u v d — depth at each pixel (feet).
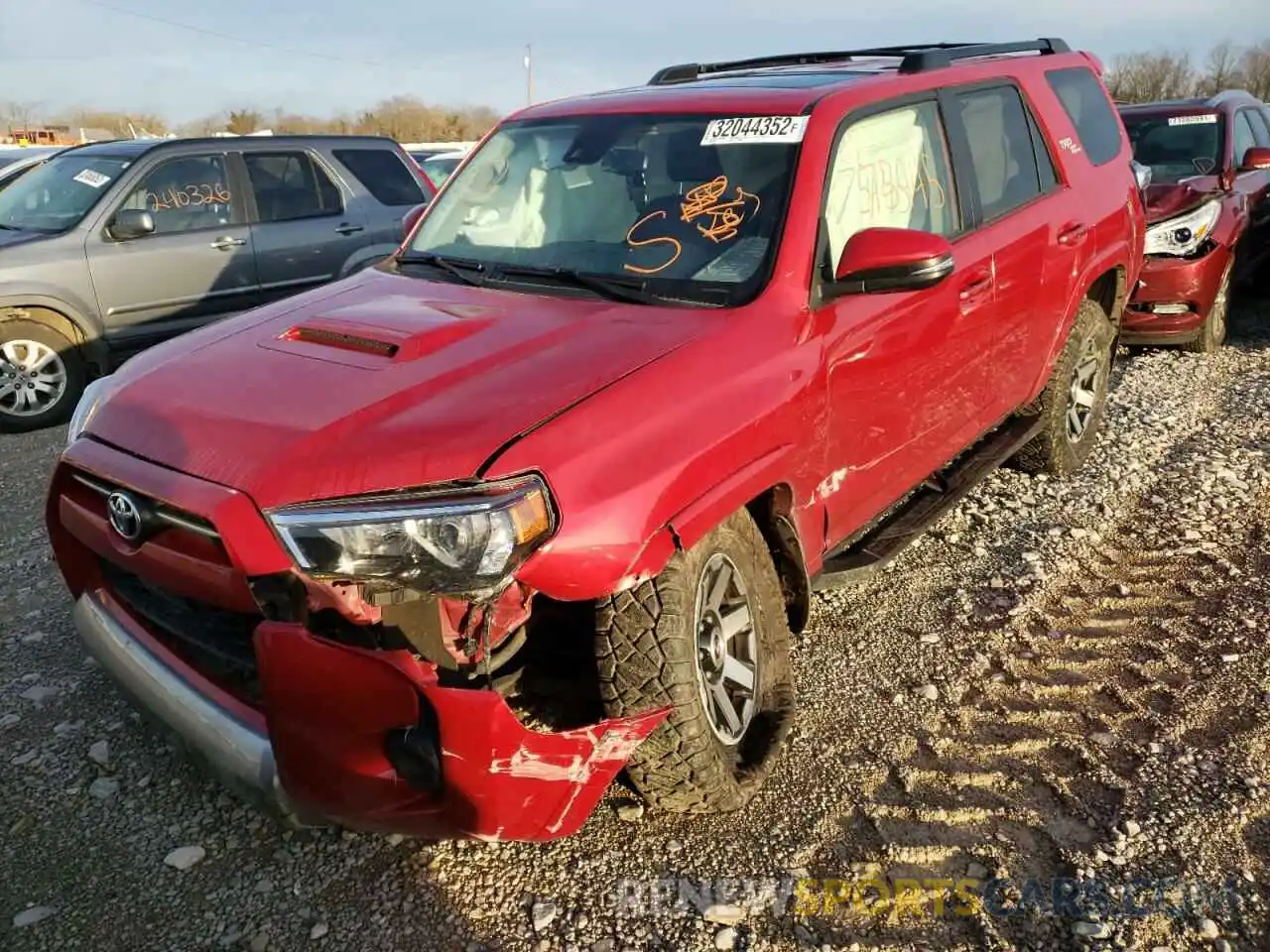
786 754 10.30
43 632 12.90
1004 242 13.38
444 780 7.35
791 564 10.12
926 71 12.91
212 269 24.81
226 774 8.20
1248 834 9.09
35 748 10.57
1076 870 8.72
